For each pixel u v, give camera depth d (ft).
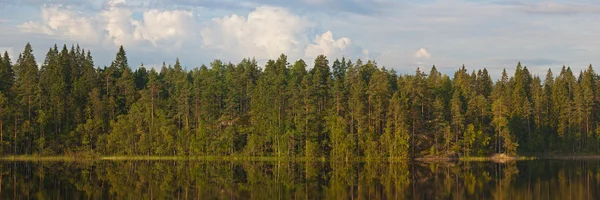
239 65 604.08
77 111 501.56
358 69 559.79
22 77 546.67
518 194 237.66
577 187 260.01
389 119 454.81
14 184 264.72
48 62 631.56
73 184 265.54
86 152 475.72
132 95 542.16
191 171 338.34
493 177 302.04
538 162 432.66
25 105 489.26
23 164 397.39
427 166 385.70
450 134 462.19
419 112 476.13
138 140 489.67
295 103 473.26
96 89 516.32
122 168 361.71
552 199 225.35
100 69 593.83
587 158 497.05
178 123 516.32
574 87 631.15
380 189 249.96
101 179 288.10
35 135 485.15
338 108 476.54
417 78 500.33
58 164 399.24
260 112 482.28
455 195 234.38
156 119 494.18
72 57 625.00
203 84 547.90
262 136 473.67
